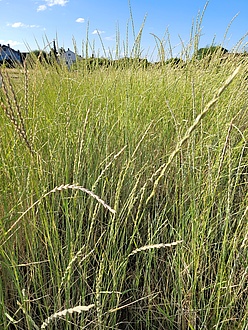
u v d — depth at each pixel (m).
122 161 1.87
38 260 1.31
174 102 2.57
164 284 1.42
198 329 1.28
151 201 1.75
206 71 2.97
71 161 1.78
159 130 2.29
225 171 1.79
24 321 1.27
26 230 1.38
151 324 1.30
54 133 1.90
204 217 1.40
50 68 3.20
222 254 1.30
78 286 1.35
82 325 1.19
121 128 2.16
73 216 1.40
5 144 1.60
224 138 1.79
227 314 1.28
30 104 1.92
